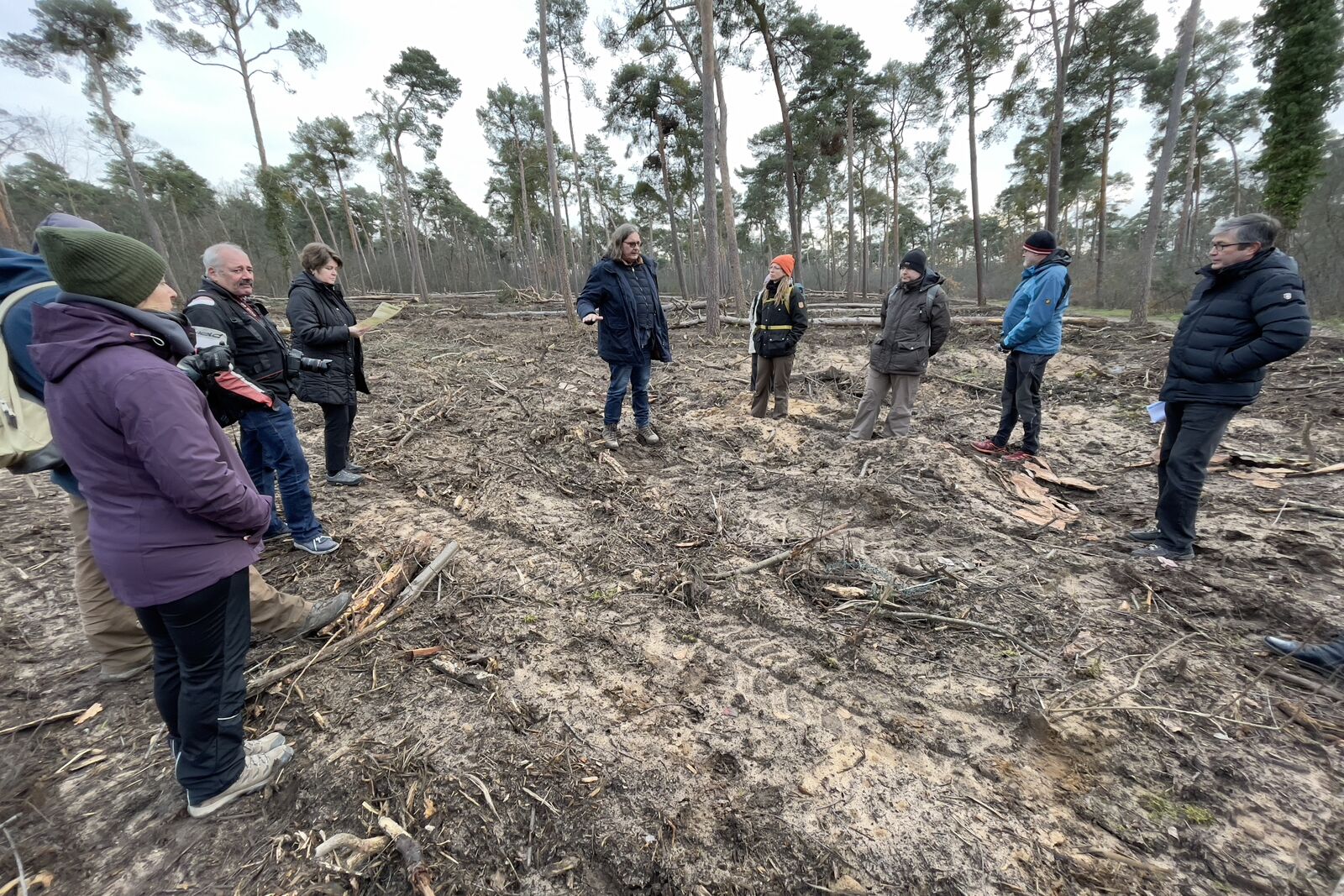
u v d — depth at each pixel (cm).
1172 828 177
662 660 254
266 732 217
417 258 3014
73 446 150
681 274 2734
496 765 200
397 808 186
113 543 154
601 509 400
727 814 183
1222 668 238
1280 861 166
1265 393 624
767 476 452
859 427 534
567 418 598
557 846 174
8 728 219
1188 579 297
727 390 733
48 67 2020
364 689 237
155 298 171
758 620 282
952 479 424
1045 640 260
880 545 348
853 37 2175
